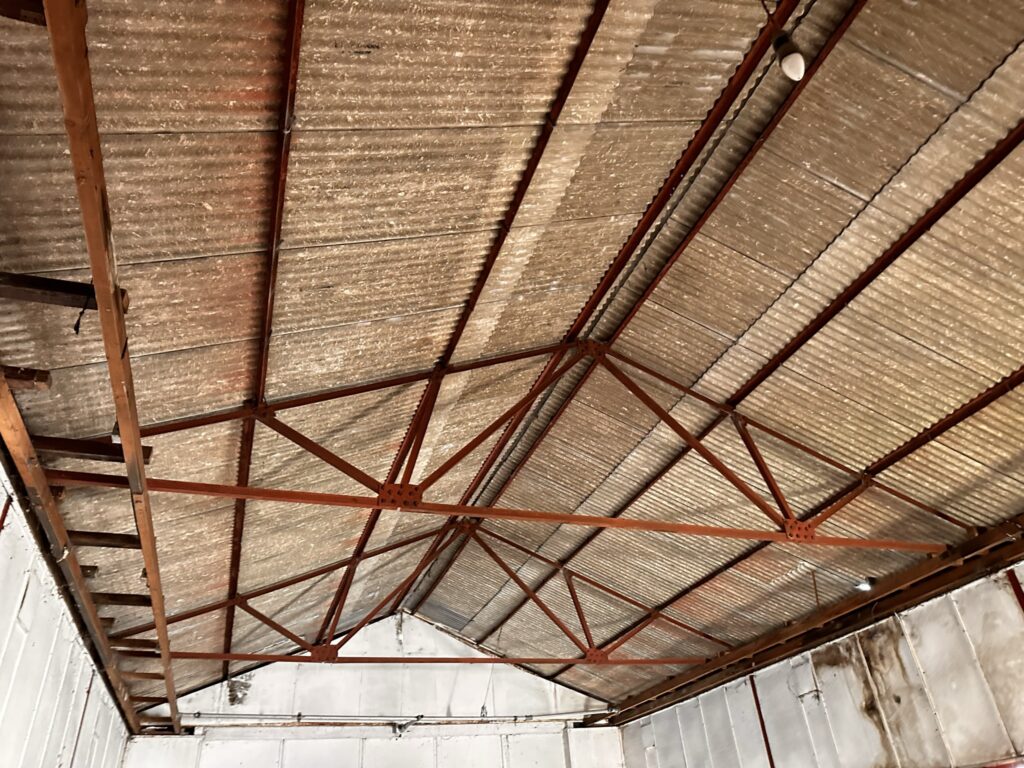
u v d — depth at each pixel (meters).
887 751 14.86
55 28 3.26
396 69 6.32
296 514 13.55
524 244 9.33
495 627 24.17
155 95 5.65
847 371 11.16
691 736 21.11
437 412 12.53
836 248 9.68
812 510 13.94
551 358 12.78
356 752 22.30
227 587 15.23
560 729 24.75
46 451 7.89
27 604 9.01
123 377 5.75
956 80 7.62
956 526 12.87
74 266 6.59
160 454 9.68
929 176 8.52
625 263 10.71
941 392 10.79
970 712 13.28
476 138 7.41
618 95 7.63
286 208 7.12
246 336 8.54
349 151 6.87
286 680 22.62
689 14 7.04
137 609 13.35
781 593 16.55
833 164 8.80
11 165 5.56
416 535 18.66
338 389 10.55
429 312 9.87
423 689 23.88
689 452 14.03
